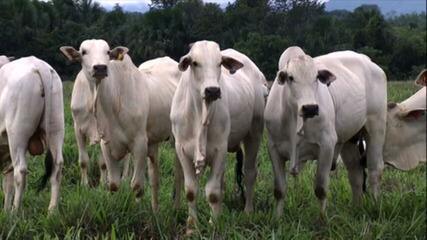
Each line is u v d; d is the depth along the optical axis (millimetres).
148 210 6141
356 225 5910
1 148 6816
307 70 6023
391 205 6504
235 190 7699
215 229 5707
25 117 6387
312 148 6430
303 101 5918
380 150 7469
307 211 6508
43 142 6750
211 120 6117
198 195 7184
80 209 5969
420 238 5715
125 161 8867
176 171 6992
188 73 6164
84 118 8531
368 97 7367
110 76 6805
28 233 5695
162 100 7441
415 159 5980
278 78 6164
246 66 7316
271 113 6543
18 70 6473
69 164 9406
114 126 6938
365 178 7641
